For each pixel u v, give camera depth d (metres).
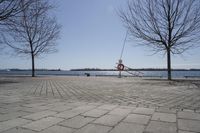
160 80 16.50
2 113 4.46
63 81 15.67
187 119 4.02
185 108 5.02
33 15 14.07
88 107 5.13
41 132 3.24
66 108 5.01
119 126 3.56
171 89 9.52
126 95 7.35
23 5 12.48
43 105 5.39
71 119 4.00
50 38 25.58
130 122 3.81
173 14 15.98
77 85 11.80
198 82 14.00
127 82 14.37
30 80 17.14
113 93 7.92
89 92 8.27
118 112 4.60
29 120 3.91
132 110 4.80
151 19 16.62
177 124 3.69
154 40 17.03
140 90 9.05
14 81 15.65
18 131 3.27
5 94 7.67
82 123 3.73
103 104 5.53
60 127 3.49
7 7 11.90
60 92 8.28
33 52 24.88
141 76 25.91
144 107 5.14
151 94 7.61
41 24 24.38
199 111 4.70
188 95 7.38
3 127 3.47
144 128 3.46
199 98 6.64
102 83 13.47
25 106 5.25
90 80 17.20
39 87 10.50
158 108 5.02
